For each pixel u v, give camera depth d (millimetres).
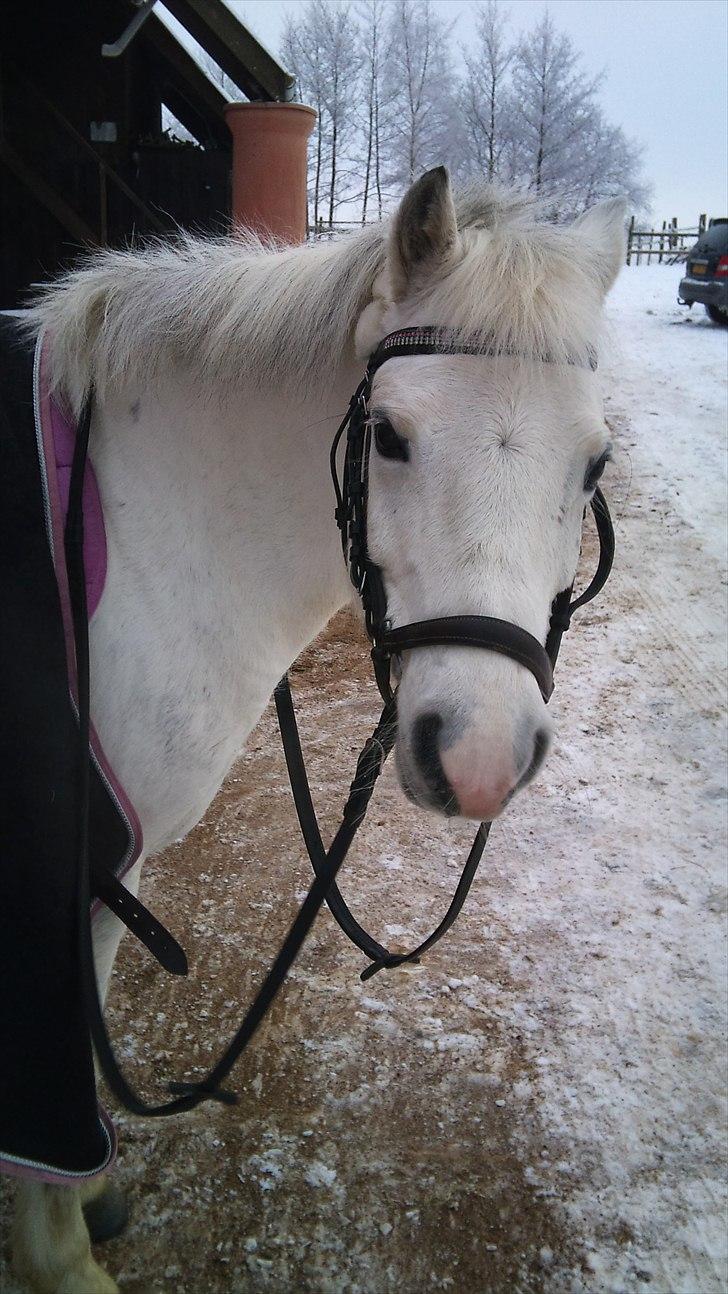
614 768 3322
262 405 1425
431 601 1157
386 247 1286
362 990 2322
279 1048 2152
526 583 1153
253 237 1648
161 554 1400
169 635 1405
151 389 1417
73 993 1261
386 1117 1990
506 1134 1963
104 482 1386
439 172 1186
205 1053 2137
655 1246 1752
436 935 1578
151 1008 2256
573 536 1281
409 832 2971
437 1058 2139
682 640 4281
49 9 6410
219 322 1389
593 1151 1934
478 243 1234
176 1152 1896
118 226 6477
